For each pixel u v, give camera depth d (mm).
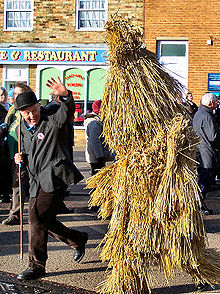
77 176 4926
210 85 17250
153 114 4121
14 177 6973
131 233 4023
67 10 18312
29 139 4910
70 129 7680
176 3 17281
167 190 3975
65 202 8805
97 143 7824
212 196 9672
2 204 8711
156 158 4070
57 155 4836
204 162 7848
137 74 4160
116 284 4113
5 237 6395
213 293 4492
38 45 18453
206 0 17109
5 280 4809
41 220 4805
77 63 18328
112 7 17938
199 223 4117
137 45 4258
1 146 8148
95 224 7172
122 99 4141
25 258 5535
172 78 4457
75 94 18484
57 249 5895
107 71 4297
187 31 17281
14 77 18797
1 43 18688
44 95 18688
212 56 17188
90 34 18250
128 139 4191
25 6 18609
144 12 17500
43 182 4766
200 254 4160
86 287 4652
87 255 5672
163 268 4098
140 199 4016
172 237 3998
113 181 4273
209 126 7898
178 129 4043
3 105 8680
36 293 4465
